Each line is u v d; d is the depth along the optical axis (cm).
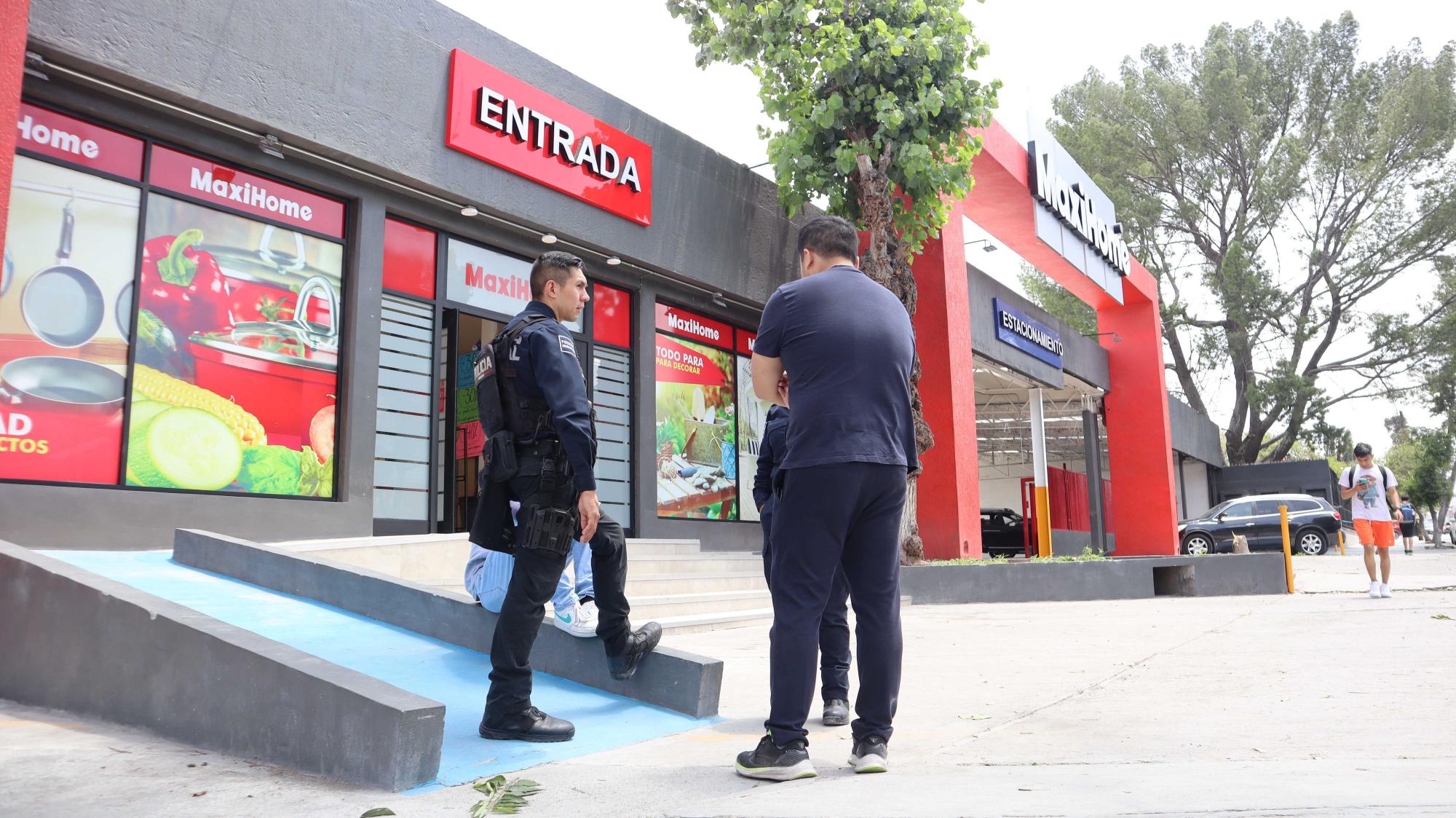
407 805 253
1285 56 3372
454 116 901
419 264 913
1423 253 3114
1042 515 2006
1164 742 304
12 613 412
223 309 757
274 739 304
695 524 1191
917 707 408
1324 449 3303
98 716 363
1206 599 1013
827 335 281
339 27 816
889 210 1130
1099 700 403
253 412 766
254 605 514
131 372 695
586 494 334
